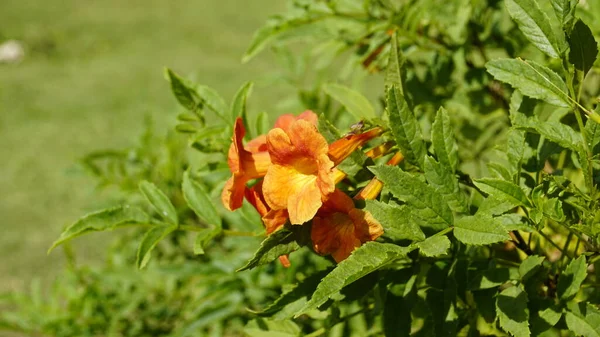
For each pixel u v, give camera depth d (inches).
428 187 38.4
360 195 39.2
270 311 40.9
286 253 38.9
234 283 51.4
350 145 39.3
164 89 205.8
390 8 49.3
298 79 52.9
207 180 54.2
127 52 241.6
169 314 64.1
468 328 43.6
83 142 175.3
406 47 48.3
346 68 49.1
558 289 39.4
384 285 40.8
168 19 274.4
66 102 202.2
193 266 52.4
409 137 39.4
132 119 186.2
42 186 157.2
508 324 38.9
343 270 37.3
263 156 40.2
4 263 132.4
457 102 48.5
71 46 249.4
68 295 65.7
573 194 39.9
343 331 46.0
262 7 283.1
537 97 39.1
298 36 49.6
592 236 38.9
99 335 66.7
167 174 62.2
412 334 42.8
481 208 39.1
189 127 45.1
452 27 48.5
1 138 181.9
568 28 38.8
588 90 49.2
